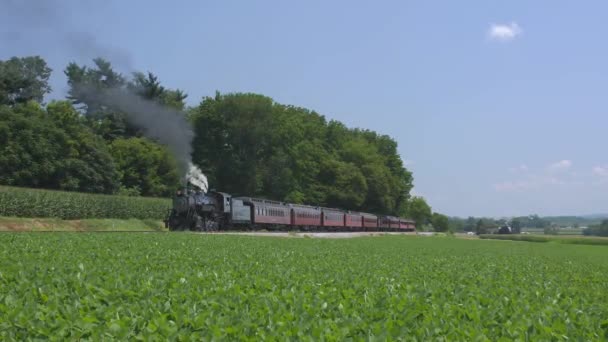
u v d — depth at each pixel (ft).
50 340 26.37
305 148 371.76
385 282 54.08
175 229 177.27
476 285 55.98
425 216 596.70
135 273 49.11
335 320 31.99
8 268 47.78
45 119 244.83
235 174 334.65
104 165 258.16
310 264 73.67
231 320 30.42
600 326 34.78
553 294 51.55
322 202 393.70
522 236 395.34
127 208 216.74
